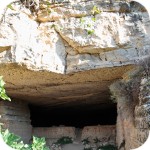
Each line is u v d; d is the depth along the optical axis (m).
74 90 9.73
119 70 8.09
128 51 7.86
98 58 8.02
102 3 8.02
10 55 7.73
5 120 10.18
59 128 11.21
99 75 8.38
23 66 7.80
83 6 8.08
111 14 7.99
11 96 10.45
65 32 8.05
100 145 10.27
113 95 8.80
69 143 10.85
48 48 8.09
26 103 11.27
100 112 13.38
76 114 13.88
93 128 10.66
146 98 6.75
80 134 11.10
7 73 8.15
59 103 11.55
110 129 10.43
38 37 8.11
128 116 7.83
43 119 14.43
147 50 7.75
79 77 8.48
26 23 8.07
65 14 8.14
